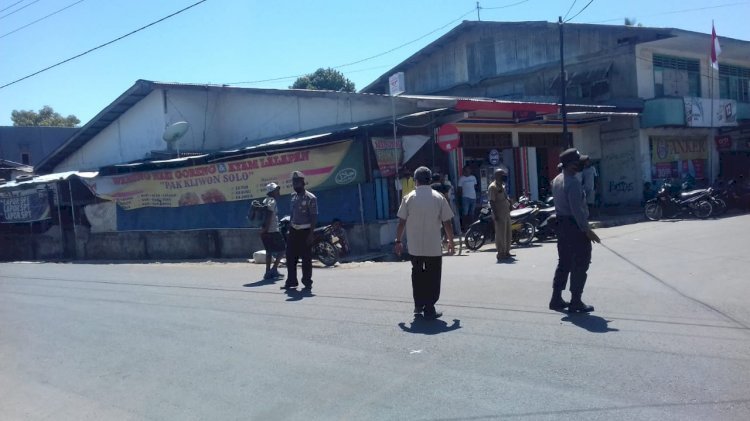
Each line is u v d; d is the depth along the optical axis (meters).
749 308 7.46
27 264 20.33
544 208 15.95
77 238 21.42
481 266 11.56
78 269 16.86
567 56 25.22
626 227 17.42
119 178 20.39
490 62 27.58
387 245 14.91
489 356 6.07
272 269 11.84
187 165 18.56
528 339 6.52
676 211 19.09
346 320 7.87
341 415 4.95
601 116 20.31
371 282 10.55
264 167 16.69
